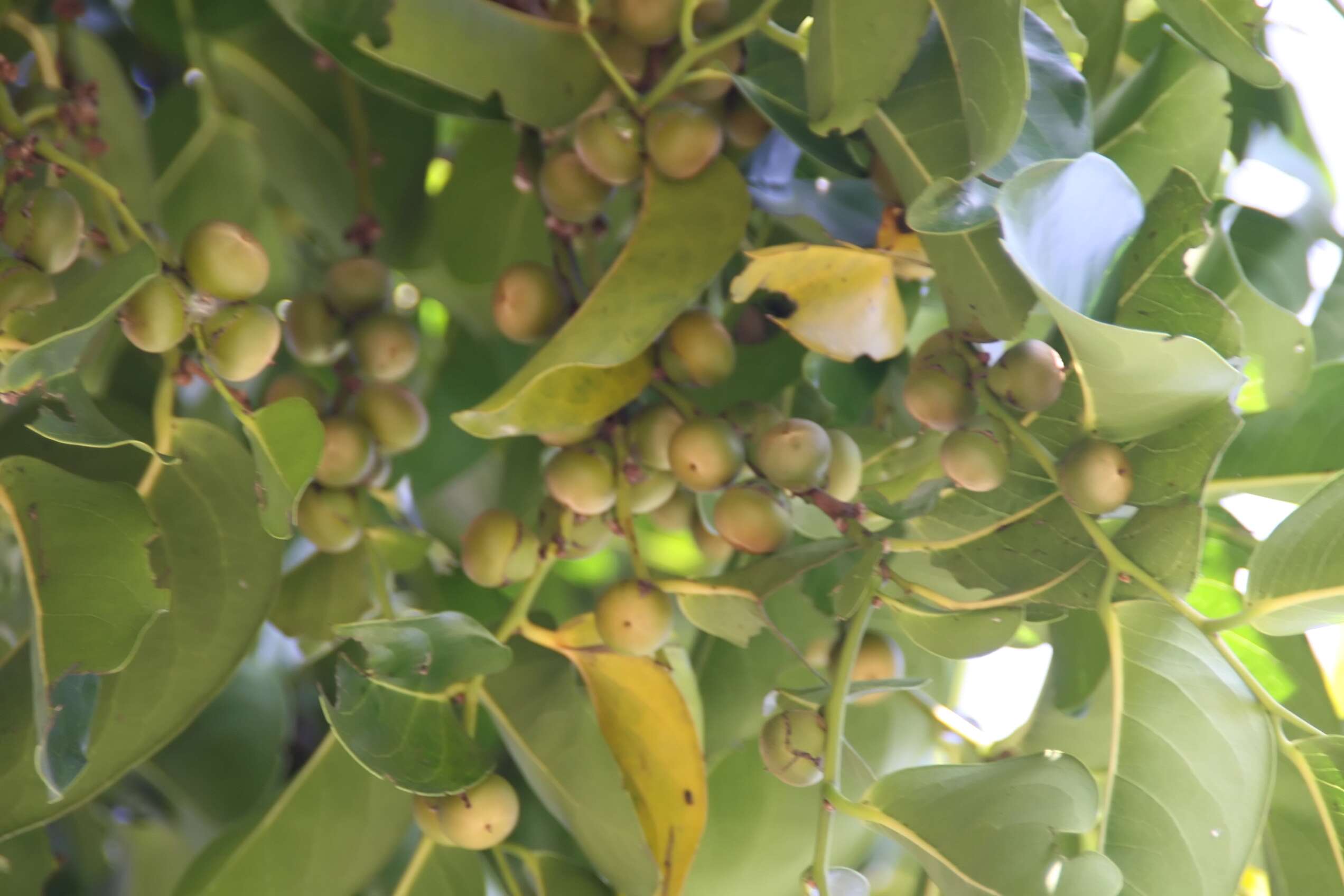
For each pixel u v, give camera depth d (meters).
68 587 0.54
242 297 0.55
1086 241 0.52
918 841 0.53
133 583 0.54
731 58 0.58
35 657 0.53
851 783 0.62
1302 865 0.56
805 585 0.60
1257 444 0.62
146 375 0.62
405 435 0.60
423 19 0.57
